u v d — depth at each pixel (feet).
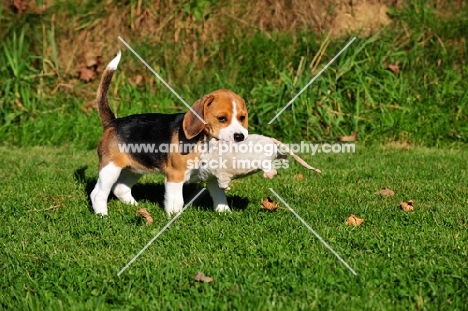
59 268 17.69
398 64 39.52
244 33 41.01
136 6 42.01
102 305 15.33
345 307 14.99
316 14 41.91
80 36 41.60
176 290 16.14
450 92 38.14
